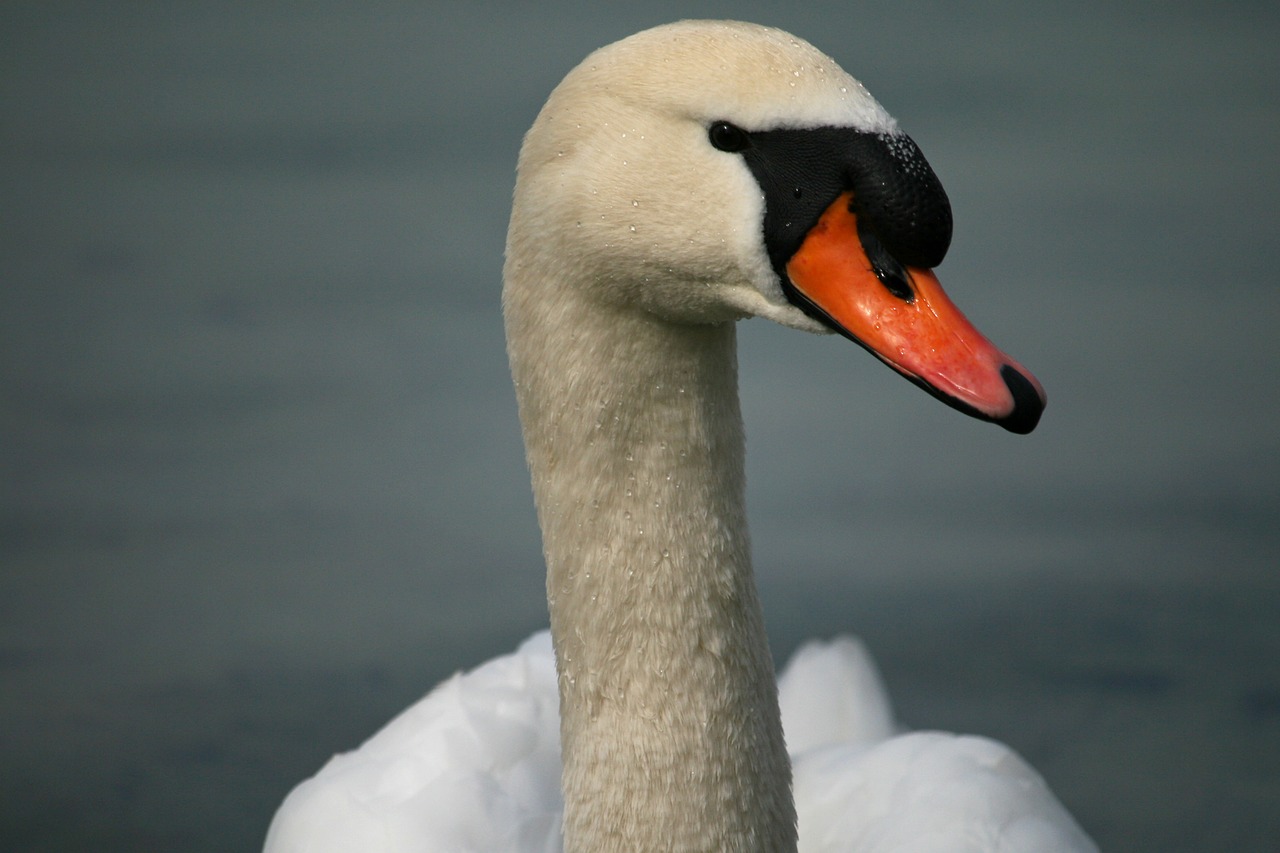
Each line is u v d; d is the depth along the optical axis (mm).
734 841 7555
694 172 6938
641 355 7277
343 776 10297
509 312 7523
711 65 6930
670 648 7504
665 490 7426
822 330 6926
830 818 10641
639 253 7020
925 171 6785
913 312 6762
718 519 7500
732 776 7547
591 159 7066
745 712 7578
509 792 10102
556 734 10609
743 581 7605
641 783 7551
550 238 7215
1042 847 9992
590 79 7129
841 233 6832
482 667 11336
